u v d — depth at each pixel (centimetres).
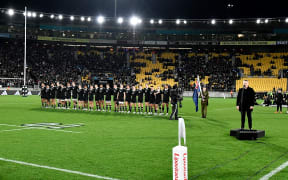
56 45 5981
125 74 5612
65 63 5622
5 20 5338
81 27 5872
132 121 1547
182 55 6141
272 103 3262
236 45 5831
